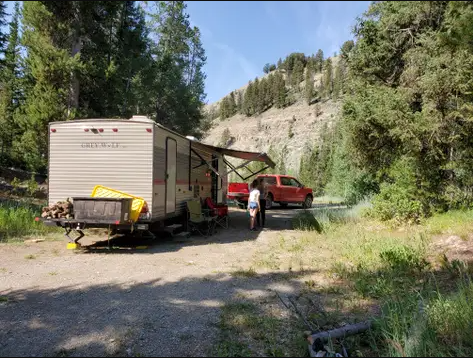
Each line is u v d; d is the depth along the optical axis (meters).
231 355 2.97
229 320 3.72
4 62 17.41
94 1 13.55
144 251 7.54
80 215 7.18
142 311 3.99
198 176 11.05
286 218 14.38
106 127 7.68
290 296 4.54
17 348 3.07
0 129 18.16
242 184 19.02
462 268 5.06
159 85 19.31
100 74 14.59
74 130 7.79
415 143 9.60
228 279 5.37
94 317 3.80
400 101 10.01
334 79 130.50
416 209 9.45
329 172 42.31
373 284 4.83
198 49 24.50
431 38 9.98
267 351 3.06
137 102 18.34
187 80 24.34
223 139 124.88
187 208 9.53
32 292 4.66
